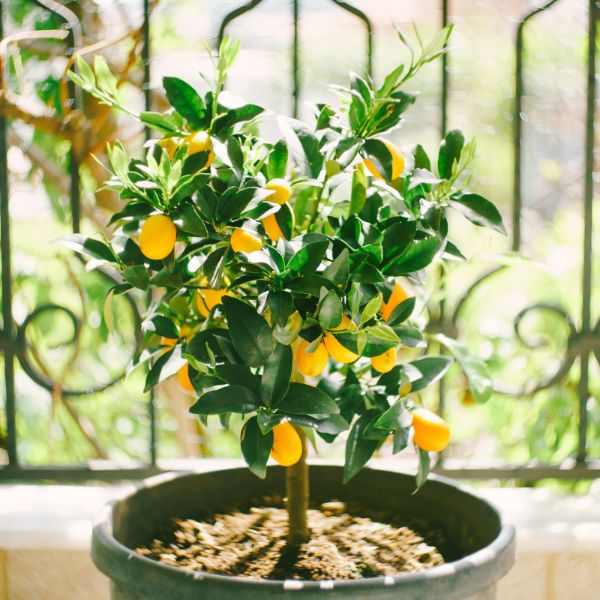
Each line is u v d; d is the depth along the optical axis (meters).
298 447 0.99
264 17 3.02
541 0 1.85
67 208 2.20
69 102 1.78
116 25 2.10
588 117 1.72
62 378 1.83
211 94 1.07
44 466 1.77
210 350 0.98
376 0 3.48
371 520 1.33
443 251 1.06
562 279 2.30
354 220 1.01
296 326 0.97
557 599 1.63
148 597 0.97
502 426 2.20
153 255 0.93
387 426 1.00
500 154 3.27
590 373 2.12
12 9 2.03
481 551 1.02
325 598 0.91
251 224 0.98
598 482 1.99
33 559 1.63
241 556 1.18
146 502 1.27
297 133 1.03
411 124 3.39
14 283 2.23
